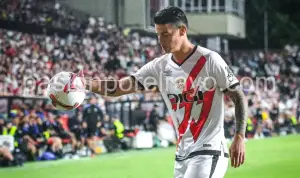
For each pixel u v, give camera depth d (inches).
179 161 329.4
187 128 324.8
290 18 3513.8
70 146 1158.3
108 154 1231.5
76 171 926.4
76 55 1771.7
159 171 925.2
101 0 2140.7
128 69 1879.9
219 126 322.3
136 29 2161.7
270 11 3491.6
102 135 1252.5
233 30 2891.2
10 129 1037.8
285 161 1070.4
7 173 901.8
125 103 1461.6
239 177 848.3
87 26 2048.5
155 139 1430.9
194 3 2815.0
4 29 1777.8
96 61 1824.6
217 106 321.1
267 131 1847.9
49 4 2010.3
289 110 2081.7
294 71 2716.5
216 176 316.8
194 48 322.3
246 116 313.1
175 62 327.0
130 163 1049.5
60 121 1154.7
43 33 1921.8
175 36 313.3
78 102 322.3
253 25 3440.0
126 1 2156.7
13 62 1456.7
